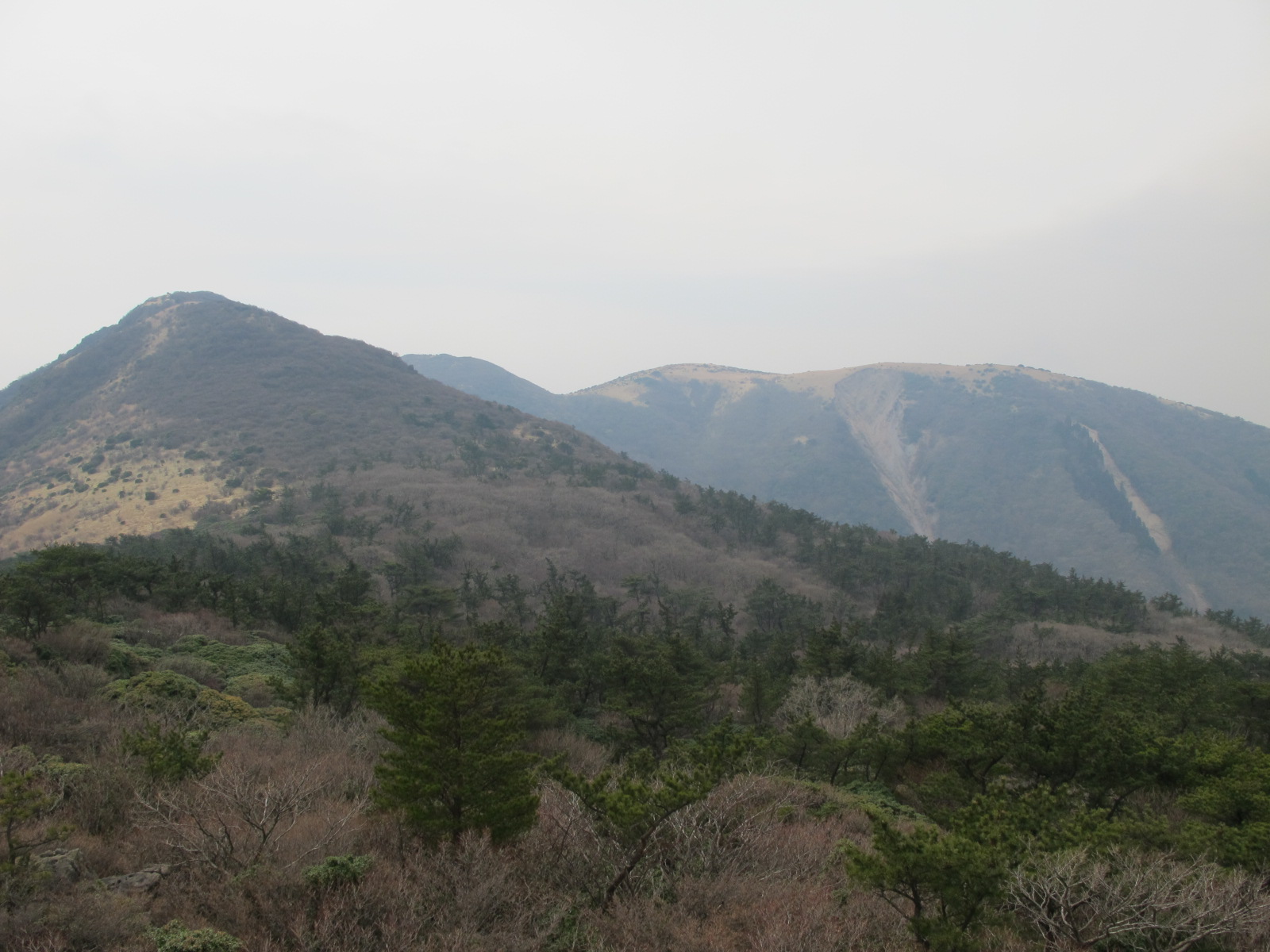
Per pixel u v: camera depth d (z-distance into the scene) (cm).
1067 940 909
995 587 8600
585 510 11350
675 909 981
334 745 1766
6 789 878
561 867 1080
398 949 830
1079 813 1281
